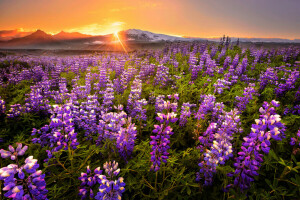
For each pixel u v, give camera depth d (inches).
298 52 904.3
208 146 154.3
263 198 121.7
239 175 109.7
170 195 137.6
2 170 77.3
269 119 97.1
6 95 422.3
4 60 1050.7
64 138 143.1
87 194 130.5
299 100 316.5
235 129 169.9
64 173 154.3
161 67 450.3
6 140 234.5
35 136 229.8
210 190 139.3
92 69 703.1
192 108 301.4
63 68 748.0
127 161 161.6
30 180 83.6
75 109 242.8
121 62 601.6
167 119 118.8
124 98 344.8
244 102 274.7
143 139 225.3
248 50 1131.3
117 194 93.2
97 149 173.6
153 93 343.0
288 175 146.7
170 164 153.3
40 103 299.6
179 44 1348.4
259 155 102.3
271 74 461.7
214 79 469.1
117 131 163.5
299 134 166.9
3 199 116.1
